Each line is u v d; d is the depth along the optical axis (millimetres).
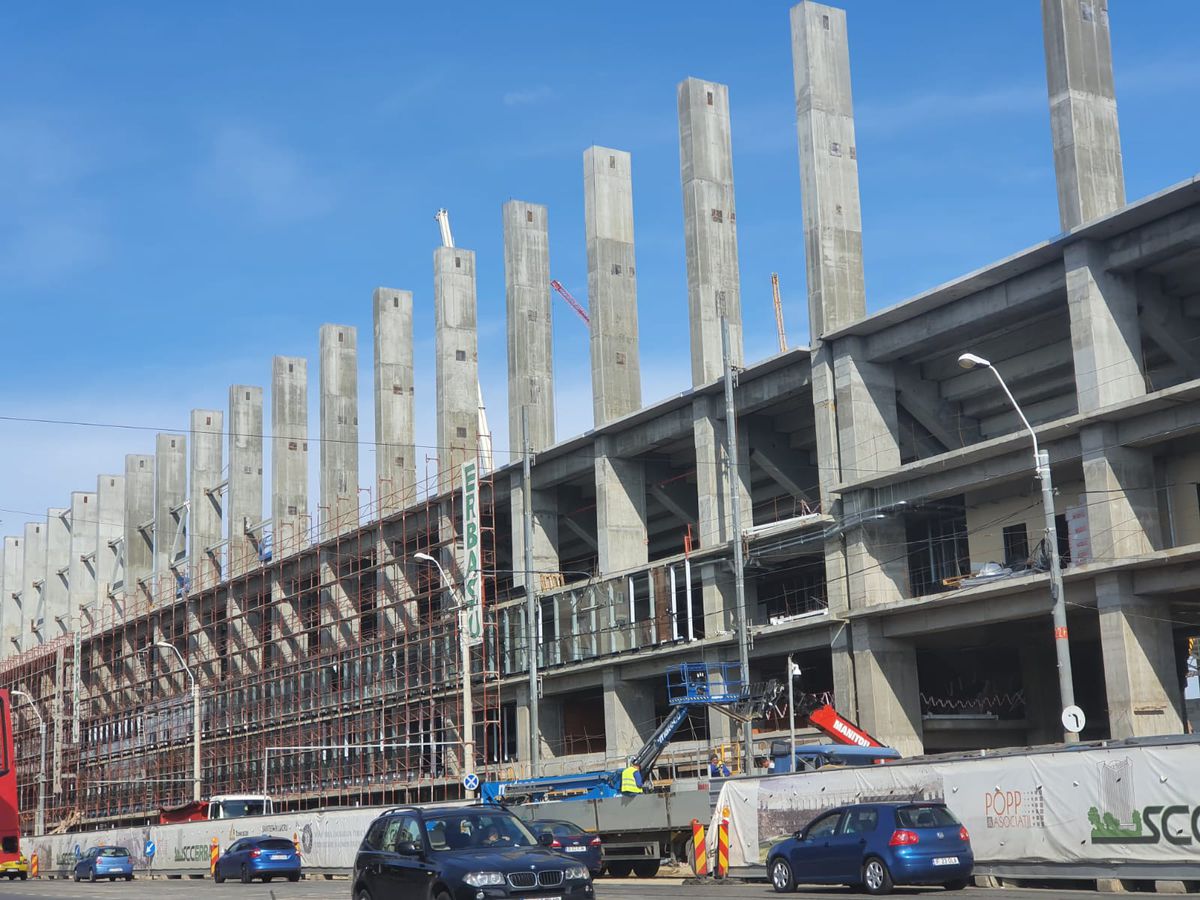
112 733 98500
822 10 52344
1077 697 54594
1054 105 43250
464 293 72312
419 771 66875
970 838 25891
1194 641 64562
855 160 51969
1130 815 23188
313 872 46688
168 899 30938
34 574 116750
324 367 80875
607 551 60750
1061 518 45562
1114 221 40625
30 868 67062
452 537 69938
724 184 58375
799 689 59156
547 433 66125
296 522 83312
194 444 91562
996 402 50906
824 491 50125
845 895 24031
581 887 18203
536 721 49750
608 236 62469
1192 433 40156
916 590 52562
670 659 58094
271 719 81625
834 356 50375
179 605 91688
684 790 38031
